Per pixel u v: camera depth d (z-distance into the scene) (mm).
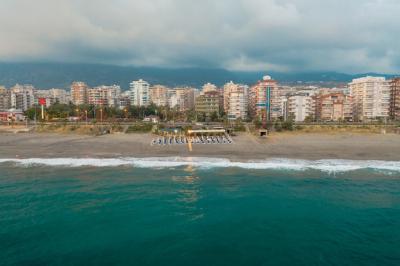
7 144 79000
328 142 82500
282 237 25828
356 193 37688
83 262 21891
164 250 23578
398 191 38500
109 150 68875
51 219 29203
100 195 36625
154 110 195125
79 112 167000
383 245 24438
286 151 67312
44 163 55531
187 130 98500
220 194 37250
